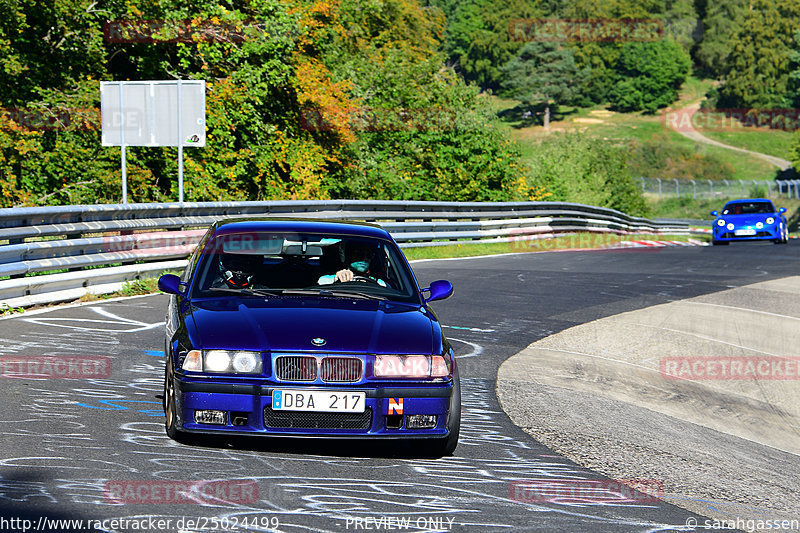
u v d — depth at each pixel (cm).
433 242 6022
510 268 5028
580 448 1700
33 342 2348
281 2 7112
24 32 5881
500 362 2519
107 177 5875
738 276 4934
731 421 2258
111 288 3281
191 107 4619
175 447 1455
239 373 1409
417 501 1259
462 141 9375
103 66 6431
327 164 8312
